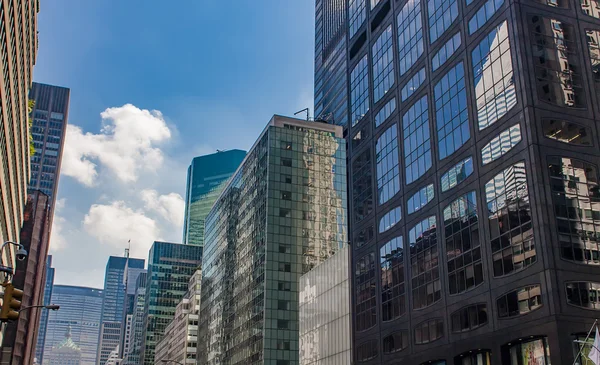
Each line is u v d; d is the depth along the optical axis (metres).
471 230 59.44
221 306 162.12
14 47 60.25
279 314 125.69
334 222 138.00
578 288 48.03
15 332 142.50
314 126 146.75
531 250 50.44
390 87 83.19
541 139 52.50
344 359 84.00
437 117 69.38
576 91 55.50
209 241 190.12
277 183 136.62
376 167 84.31
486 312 55.12
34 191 164.00
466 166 61.97
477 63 62.56
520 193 52.78
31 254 155.38
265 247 130.62
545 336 47.75
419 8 77.31
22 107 77.44
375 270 79.62
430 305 65.12
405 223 73.62
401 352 69.94
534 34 56.38
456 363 59.03
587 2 59.72
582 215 50.97
